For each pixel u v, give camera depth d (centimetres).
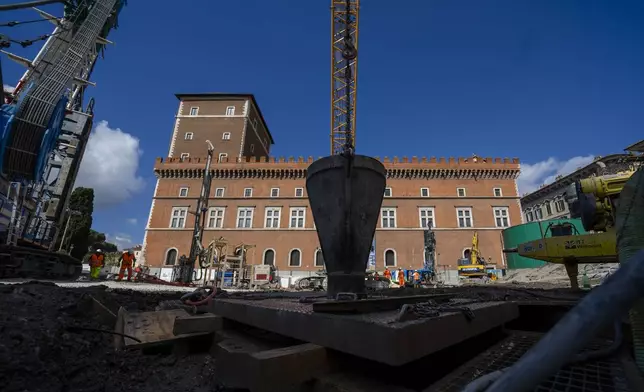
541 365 88
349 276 419
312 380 234
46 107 1538
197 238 2250
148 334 380
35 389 253
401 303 317
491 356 292
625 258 222
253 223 4322
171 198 4425
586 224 720
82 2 2020
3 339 291
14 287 464
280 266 4084
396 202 4391
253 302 396
